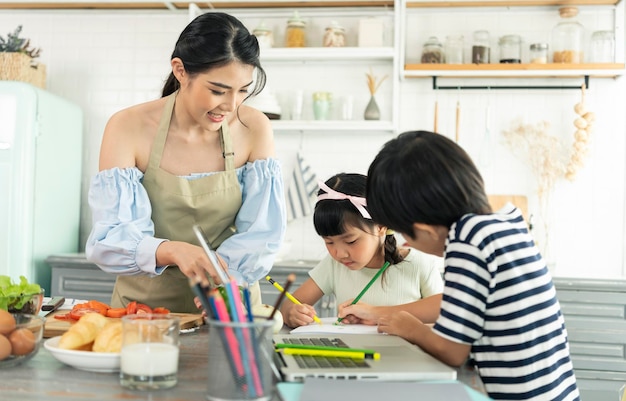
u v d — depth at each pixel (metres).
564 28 3.45
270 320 0.99
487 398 0.96
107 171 1.68
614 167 3.55
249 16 3.78
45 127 3.43
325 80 3.71
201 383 1.04
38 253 3.41
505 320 1.19
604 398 3.02
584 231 3.56
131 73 3.87
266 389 0.95
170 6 3.69
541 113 3.59
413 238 1.30
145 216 1.70
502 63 3.47
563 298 3.06
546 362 1.21
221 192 1.79
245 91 1.66
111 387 1.01
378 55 3.47
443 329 1.19
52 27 3.91
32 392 0.97
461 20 3.64
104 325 1.20
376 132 3.68
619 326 3.02
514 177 3.60
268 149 1.88
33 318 1.18
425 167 1.22
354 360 1.14
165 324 1.02
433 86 3.61
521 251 1.21
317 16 3.73
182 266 1.51
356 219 1.85
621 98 3.54
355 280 2.09
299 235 3.75
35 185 3.36
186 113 1.76
